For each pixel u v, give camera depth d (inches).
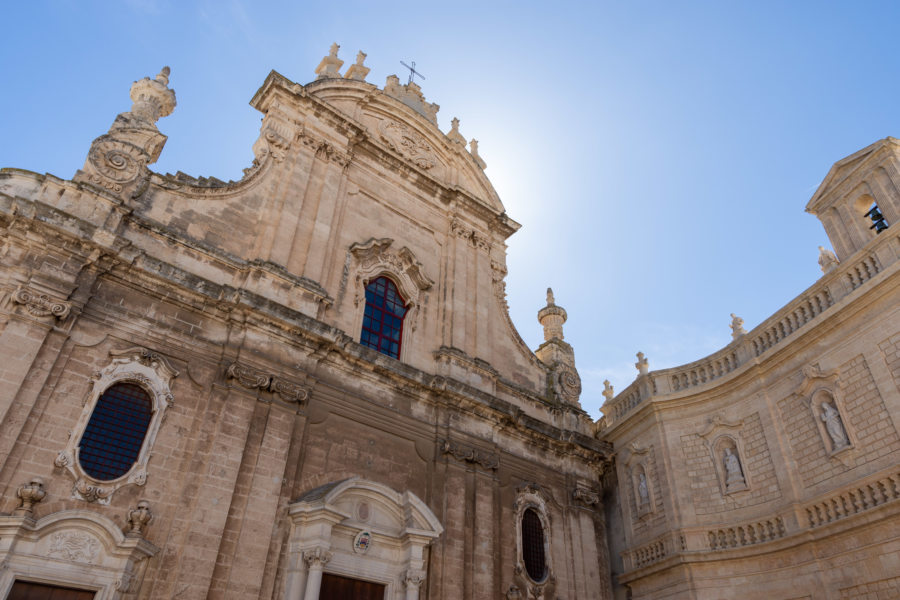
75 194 623.5
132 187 681.6
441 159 1083.3
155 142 721.0
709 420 817.5
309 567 597.0
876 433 618.8
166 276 642.8
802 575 656.4
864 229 710.5
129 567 514.3
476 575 739.4
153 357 608.7
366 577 646.5
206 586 543.8
